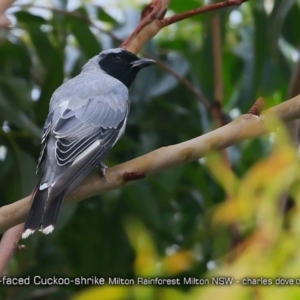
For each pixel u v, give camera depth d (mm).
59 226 9789
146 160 7086
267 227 3523
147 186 10828
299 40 10992
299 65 9570
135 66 9938
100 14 11555
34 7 10781
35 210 6734
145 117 11492
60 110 8477
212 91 10836
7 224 6906
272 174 3645
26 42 11773
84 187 7113
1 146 10852
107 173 7078
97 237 11562
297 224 3449
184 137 11672
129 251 11484
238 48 11906
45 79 10930
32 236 10109
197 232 11148
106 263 11531
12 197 11219
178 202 12273
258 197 3674
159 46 12344
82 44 11242
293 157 3676
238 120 6980
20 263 10773
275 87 11398
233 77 12250
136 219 10961
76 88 8906
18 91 10664
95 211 11500
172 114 11516
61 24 11281
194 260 11000
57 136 7969
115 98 8945
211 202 11148
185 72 11570
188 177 11227
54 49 11164
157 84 11414
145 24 9117
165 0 8961
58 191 6938
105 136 8516
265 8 10914
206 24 10633
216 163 4840
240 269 3449
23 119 10438
